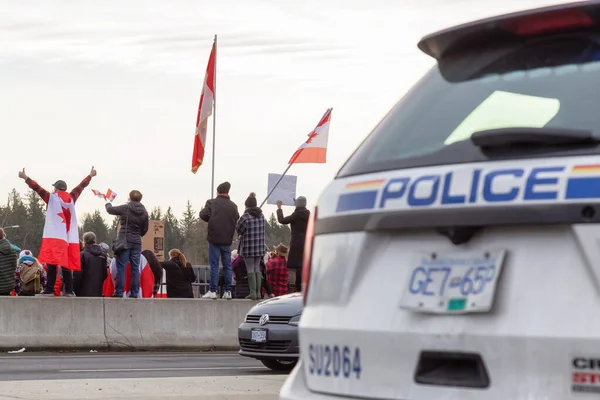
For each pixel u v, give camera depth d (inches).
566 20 133.9
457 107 138.6
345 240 138.7
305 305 146.6
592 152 117.2
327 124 908.6
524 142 122.3
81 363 598.9
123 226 772.6
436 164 130.3
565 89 128.9
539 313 115.9
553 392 113.7
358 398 134.3
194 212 4475.9
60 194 742.5
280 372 528.4
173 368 552.7
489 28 141.4
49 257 737.0
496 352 118.4
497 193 121.2
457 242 124.8
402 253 131.5
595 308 112.0
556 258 116.3
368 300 134.1
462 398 121.4
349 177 142.6
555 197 116.3
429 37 150.3
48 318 748.6
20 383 356.8
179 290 855.1
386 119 149.3
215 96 924.6
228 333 805.9
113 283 812.6
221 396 327.3
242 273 856.3
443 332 123.4
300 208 773.9
